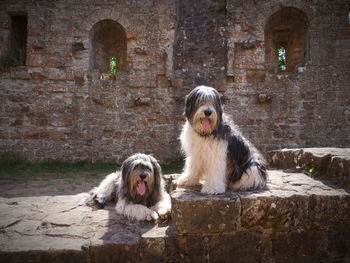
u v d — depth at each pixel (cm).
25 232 239
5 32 924
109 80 925
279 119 870
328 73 848
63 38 912
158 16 921
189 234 225
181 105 952
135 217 267
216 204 225
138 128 923
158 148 920
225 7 984
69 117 911
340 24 845
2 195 477
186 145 279
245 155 271
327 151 342
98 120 917
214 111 241
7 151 893
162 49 920
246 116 882
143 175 283
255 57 877
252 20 880
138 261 218
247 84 885
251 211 229
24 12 922
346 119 837
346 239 237
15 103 902
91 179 643
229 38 885
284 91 868
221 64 959
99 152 913
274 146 870
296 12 882
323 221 235
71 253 207
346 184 268
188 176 287
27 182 600
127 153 916
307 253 236
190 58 995
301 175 336
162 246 222
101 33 1004
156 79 923
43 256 205
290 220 233
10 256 203
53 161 899
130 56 927
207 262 227
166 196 321
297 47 973
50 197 366
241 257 230
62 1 912
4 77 899
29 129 902
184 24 1025
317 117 851
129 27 923
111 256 214
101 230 244
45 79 909
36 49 905
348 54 839
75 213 292
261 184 265
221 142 253
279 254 234
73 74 913
